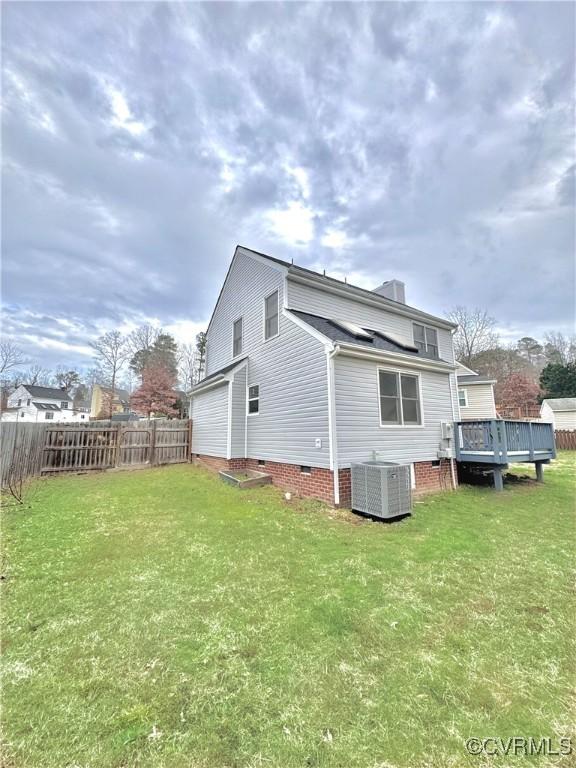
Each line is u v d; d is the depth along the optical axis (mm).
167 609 2975
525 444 9016
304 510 6242
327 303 9672
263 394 9500
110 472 10602
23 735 1770
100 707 1949
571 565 3984
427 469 8328
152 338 37875
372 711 1931
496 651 2473
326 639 2580
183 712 1920
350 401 6977
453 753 1690
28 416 40875
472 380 18734
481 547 4523
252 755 1668
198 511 6109
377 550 4367
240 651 2439
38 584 3414
